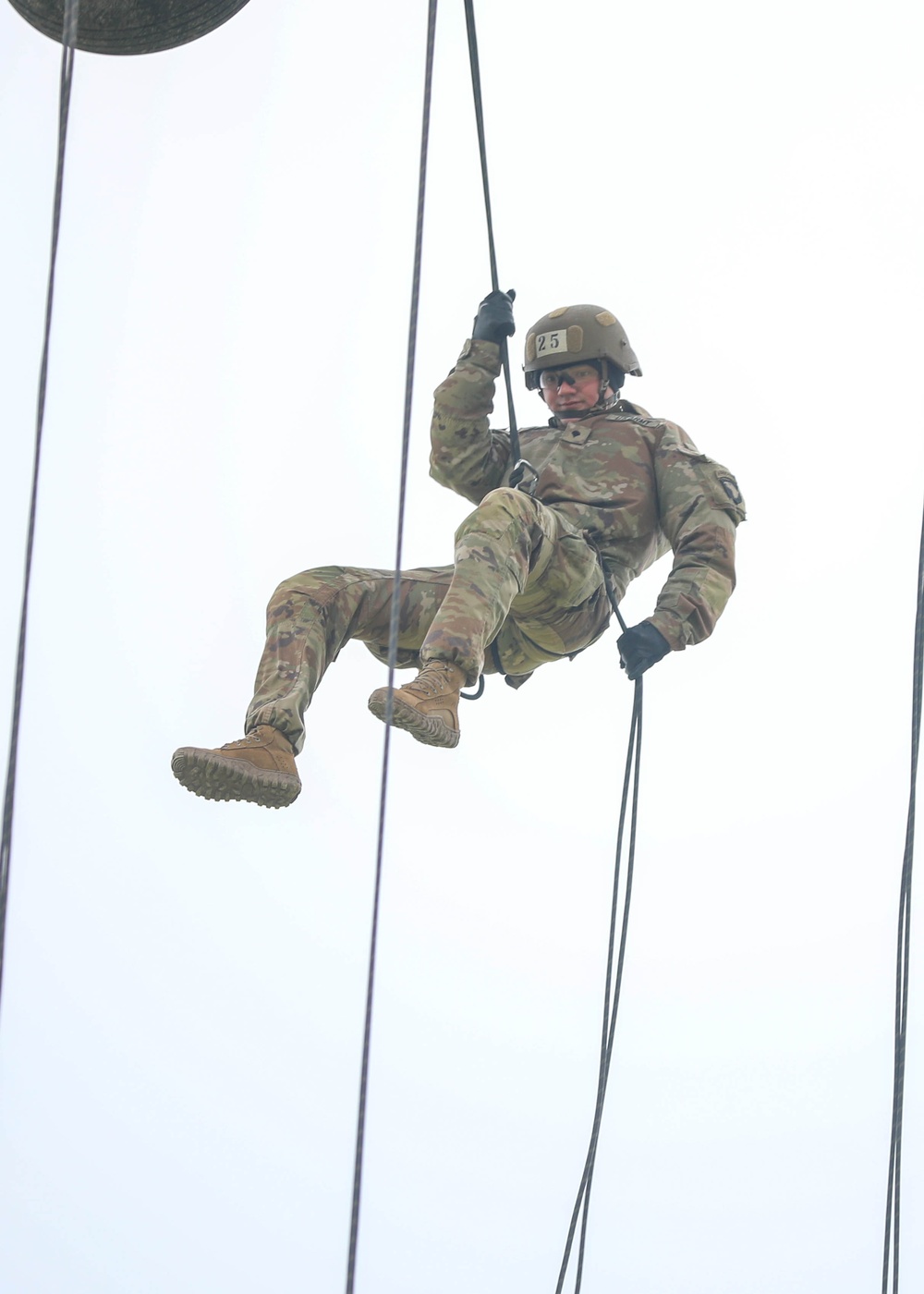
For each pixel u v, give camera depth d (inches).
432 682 829.2
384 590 933.8
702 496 983.6
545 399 1056.2
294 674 876.0
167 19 842.8
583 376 1040.2
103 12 842.8
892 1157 850.8
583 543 949.2
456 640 843.4
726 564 970.1
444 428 1003.9
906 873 823.1
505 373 964.0
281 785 823.7
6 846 593.0
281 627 898.1
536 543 908.0
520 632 982.4
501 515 885.2
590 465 1004.6
